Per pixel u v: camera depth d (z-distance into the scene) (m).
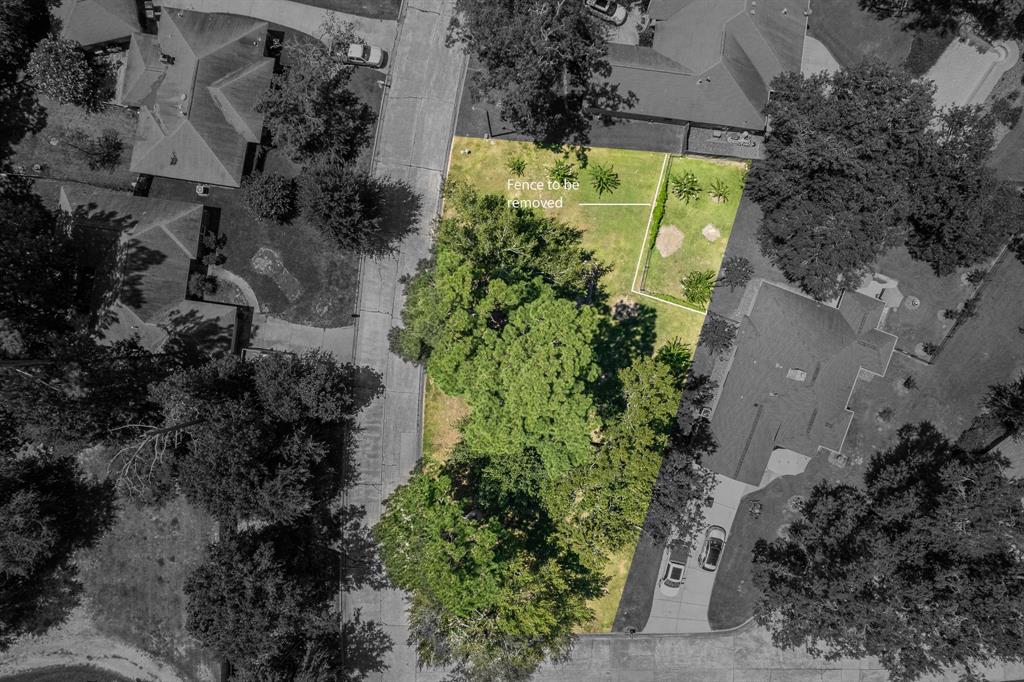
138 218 59.91
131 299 59.41
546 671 64.69
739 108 61.31
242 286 63.16
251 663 56.38
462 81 64.25
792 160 58.41
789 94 59.47
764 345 62.66
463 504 59.84
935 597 57.41
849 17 65.12
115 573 62.91
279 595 56.00
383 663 63.44
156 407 61.75
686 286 64.50
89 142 61.41
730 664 65.12
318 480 61.91
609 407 58.91
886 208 58.09
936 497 58.81
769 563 63.00
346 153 62.59
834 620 59.00
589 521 57.31
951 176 58.44
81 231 59.59
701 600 65.44
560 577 57.00
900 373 65.31
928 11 64.44
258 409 57.66
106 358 58.59
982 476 57.97
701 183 64.88
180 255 60.50
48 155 62.38
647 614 65.25
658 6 62.62
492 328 56.81
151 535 62.94
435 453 64.00
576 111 64.06
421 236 64.31
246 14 63.66
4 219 56.44
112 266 59.72
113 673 62.75
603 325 64.44
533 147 64.62
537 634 55.12
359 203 58.44
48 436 56.56
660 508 59.47
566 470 52.78
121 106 62.88
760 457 63.28
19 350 55.22
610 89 61.56
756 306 63.50
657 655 65.31
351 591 63.44
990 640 56.75
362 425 63.88
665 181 64.56
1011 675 64.69
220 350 61.50
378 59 62.78
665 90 61.47
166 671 62.94
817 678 65.06
